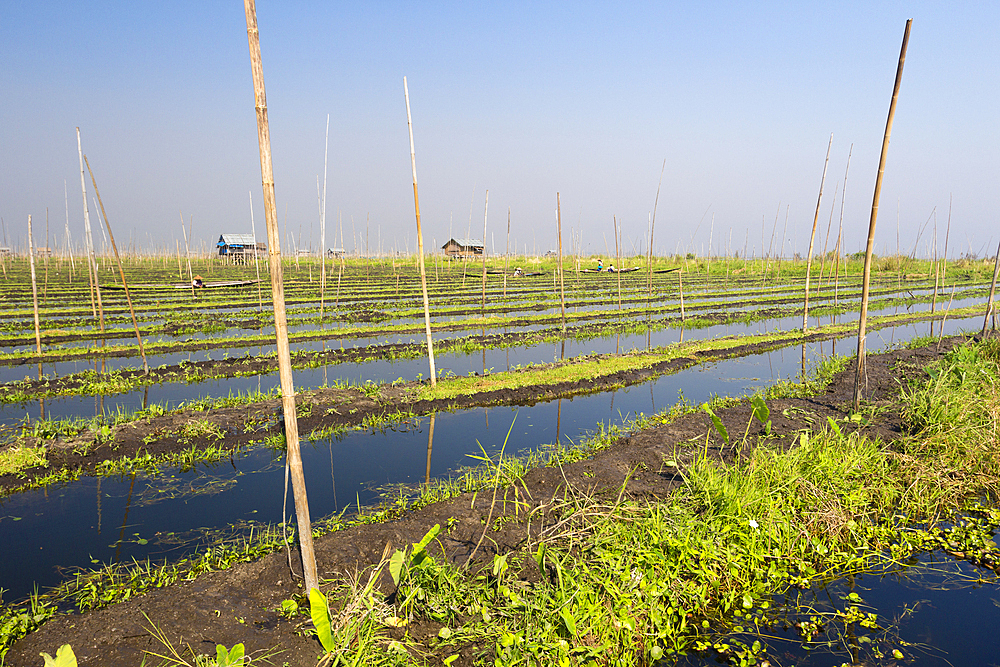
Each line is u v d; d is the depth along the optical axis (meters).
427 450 9.78
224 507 7.65
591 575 5.15
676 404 12.50
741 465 7.40
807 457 7.56
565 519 6.18
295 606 4.92
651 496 7.11
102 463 8.95
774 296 36.91
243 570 5.54
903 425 9.16
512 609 4.81
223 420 10.59
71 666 3.66
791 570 6.02
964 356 11.60
